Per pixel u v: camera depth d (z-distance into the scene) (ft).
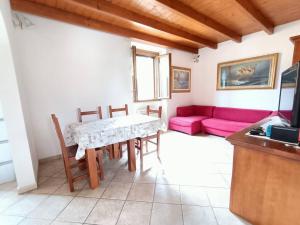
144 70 13.85
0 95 5.40
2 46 5.34
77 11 8.35
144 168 7.77
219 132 12.07
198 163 8.16
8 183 6.69
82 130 6.22
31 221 4.75
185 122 13.08
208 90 14.98
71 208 5.23
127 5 7.73
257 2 7.65
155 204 5.34
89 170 6.13
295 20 9.64
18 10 7.19
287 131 3.98
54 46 8.61
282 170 3.73
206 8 8.13
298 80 3.82
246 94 12.39
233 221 4.56
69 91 9.32
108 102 10.96
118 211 5.06
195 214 4.86
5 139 6.67
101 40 10.20
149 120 7.91
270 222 4.08
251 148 4.04
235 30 11.03
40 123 8.56
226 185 6.33
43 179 6.97
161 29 9.72
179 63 14.64
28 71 7.98
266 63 11.05
